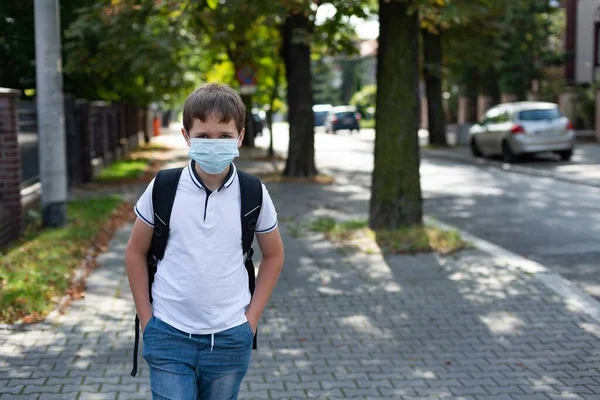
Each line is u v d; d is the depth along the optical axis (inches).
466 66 1439.5
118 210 549.6
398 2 415.5
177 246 123.2
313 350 241.8
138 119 1509.6
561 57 1390.3
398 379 216.2
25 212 456.4
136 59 691.4
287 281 332.8
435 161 1037.2
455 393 205.8
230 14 591.8
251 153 1218.6
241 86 871.7
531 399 201.6
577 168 845.2
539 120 921.5
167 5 501.0
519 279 331.3
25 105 490.3
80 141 750.5
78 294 302.7
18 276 304.3
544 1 1318.9
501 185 717.9
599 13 1381.6
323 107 2630.4
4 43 692.7
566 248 407.5
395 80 424.2
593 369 223.9
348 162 1054.4
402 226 430.6
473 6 479.2
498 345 246.4
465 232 453.1
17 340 244.4
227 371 127.3
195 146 117.8
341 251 392.2
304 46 767.1
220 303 124.0
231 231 123.5
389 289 317.7
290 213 542.6
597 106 1284.4
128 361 227.9
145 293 127.0
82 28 665.6
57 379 211.5
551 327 265.0
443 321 273.0
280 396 202.7
